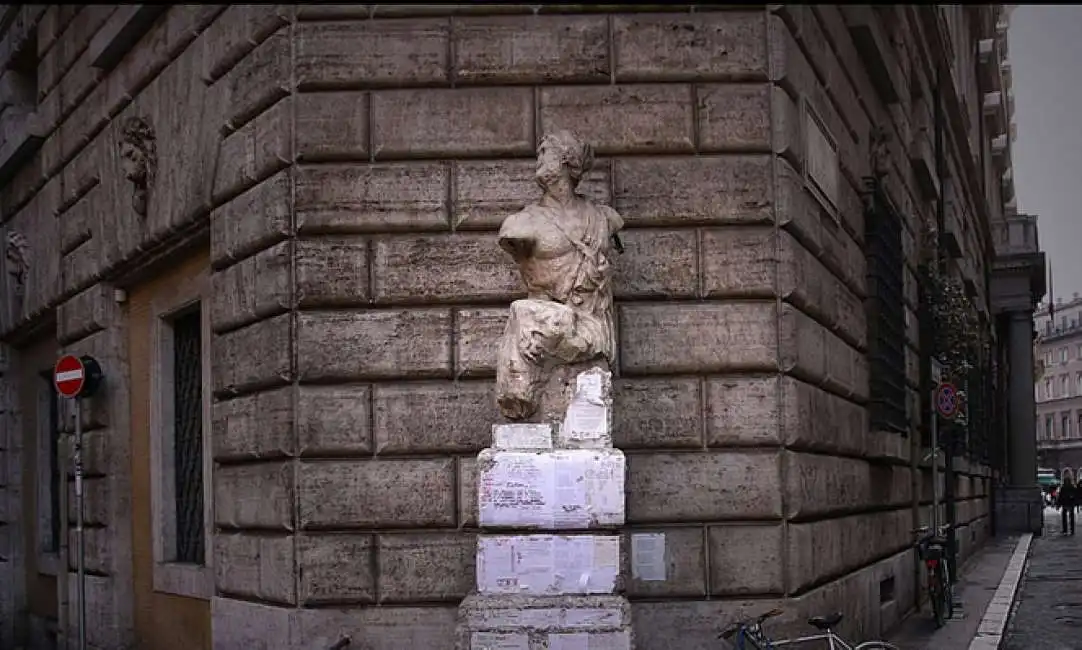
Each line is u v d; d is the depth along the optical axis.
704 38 8.66
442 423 8.37
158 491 11.81
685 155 8.63
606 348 7.20
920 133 16.86
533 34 8.63
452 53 8.64
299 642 8.23
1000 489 35.31
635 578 8.30
